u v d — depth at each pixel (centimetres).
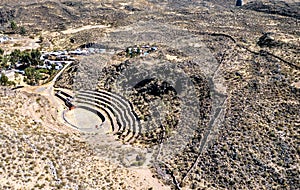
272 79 10400
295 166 7644
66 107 11469
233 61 11900
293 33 14338
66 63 14512
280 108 9238
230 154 8269
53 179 6844
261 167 7812
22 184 6431
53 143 8306
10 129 8138
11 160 6962
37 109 10538
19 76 13750
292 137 8312
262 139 8431
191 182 7856
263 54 12088
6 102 10131
